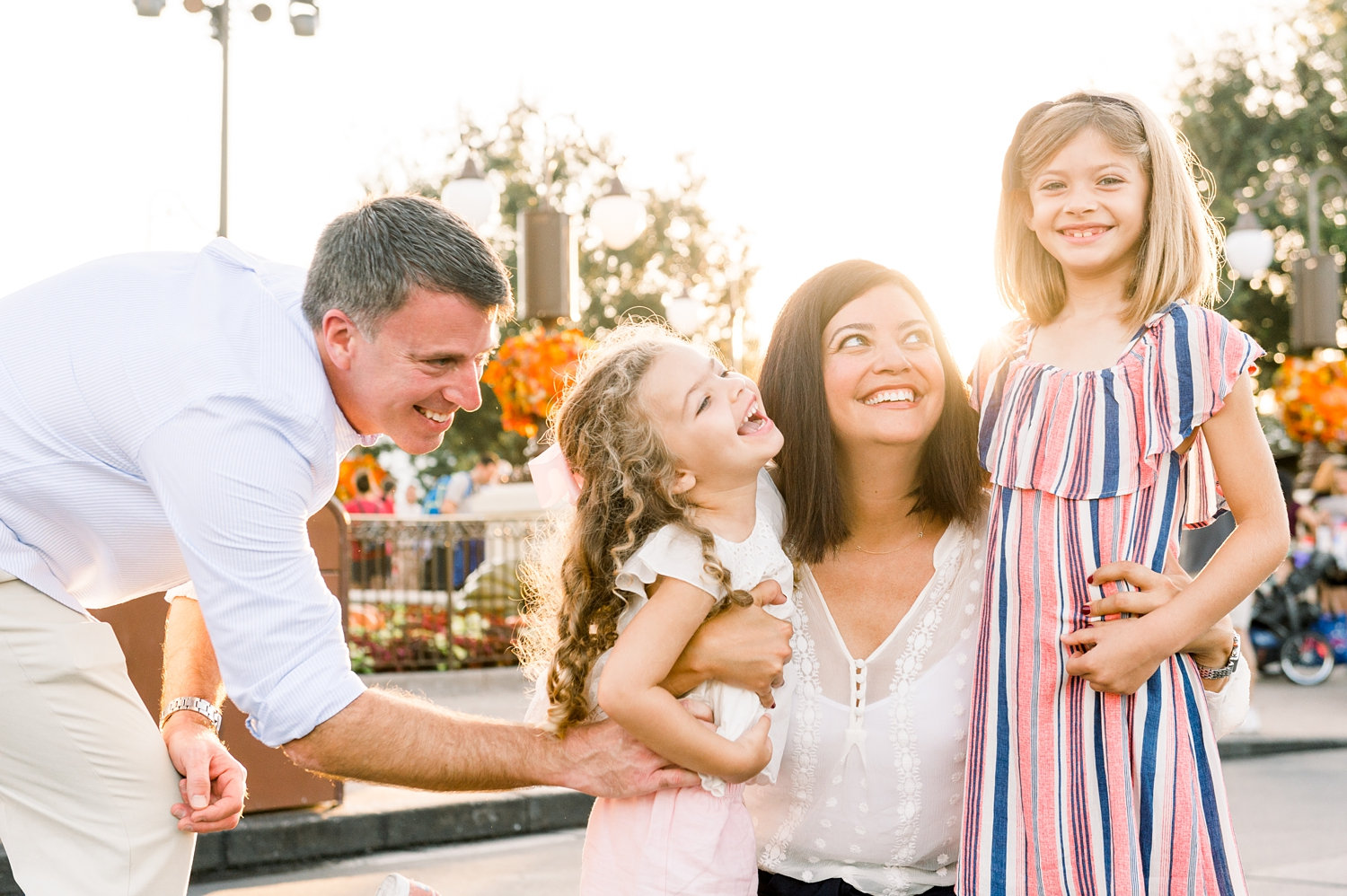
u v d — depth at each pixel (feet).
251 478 7.23
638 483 6.97
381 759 7.14
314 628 7.32
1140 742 6.64
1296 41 81.25
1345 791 23.56
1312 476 44.83
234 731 18.15
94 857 7.80
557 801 20.53
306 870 17.58
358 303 7.50
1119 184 7.35
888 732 7.25
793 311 7.50
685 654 6.95
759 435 7.08
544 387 31.65
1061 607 6.83
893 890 7.38
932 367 7.20
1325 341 47.62
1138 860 6.53
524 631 8.00
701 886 6.83
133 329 7.55
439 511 55.77
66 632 7.68
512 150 100.37
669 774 6.91
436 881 17.04
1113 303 7.51
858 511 7.51
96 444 7.51
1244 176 79.77
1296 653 38.34
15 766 7.77
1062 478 6.93
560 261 34.45
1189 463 7.19
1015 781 6.83
